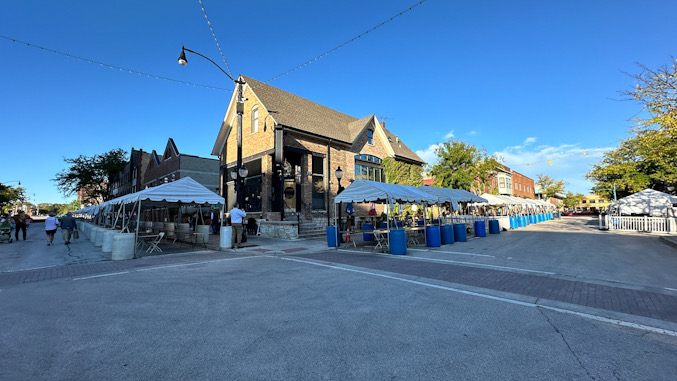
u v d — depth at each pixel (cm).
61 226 1606
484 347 358
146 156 3981
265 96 1967
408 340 376
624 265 868
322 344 364
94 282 680
